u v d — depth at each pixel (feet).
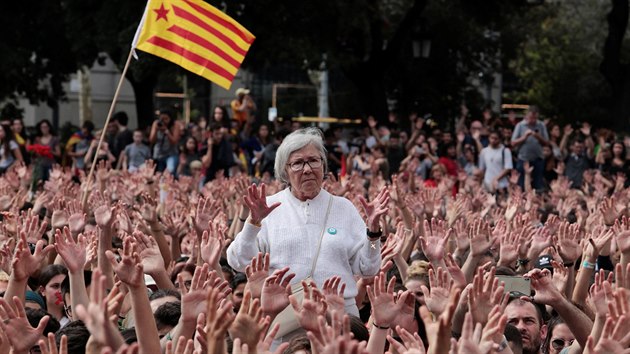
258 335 20.39
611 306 21.67
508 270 33.45
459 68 164.76
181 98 191.42
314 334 21.57
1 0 123.13
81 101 183.11
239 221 35.12
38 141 98.94
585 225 49.83
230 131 93.40
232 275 34.55
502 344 22.25
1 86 130.72
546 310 32.50
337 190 51.62
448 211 51.06
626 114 126.52
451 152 97.86
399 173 88.43
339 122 157.79
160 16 49.19
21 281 25.94
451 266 24.41
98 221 31.89
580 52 194.08
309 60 109.29
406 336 21.04
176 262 38.14
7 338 22.57
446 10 156.66
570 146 100.73
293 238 29.25
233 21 49.85
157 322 27.09
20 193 51.88
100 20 107.76
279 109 188.75
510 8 131.85
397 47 127.54
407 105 157.69
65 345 20.47
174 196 58.08
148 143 93.45
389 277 34.40
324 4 108.37
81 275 26.05
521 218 44.16
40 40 126.21
